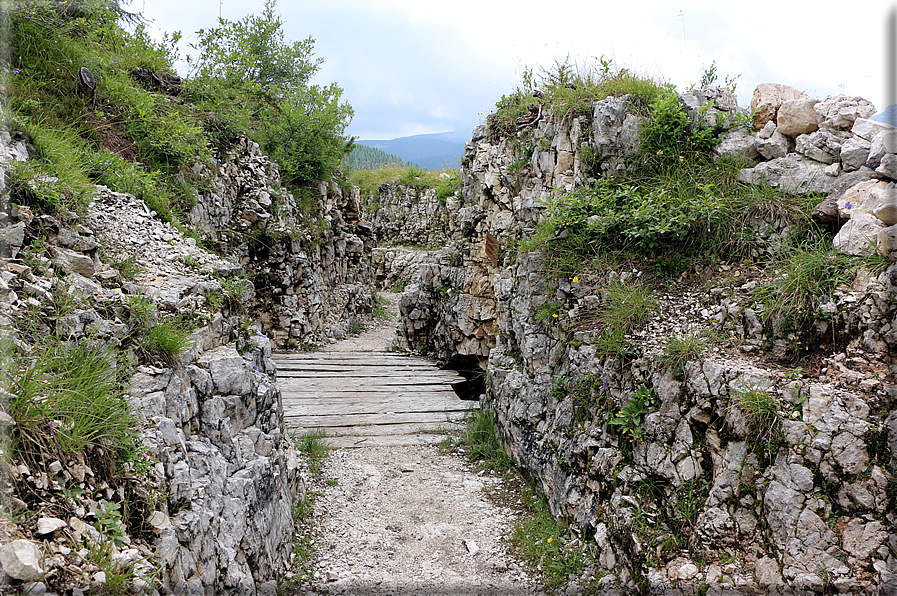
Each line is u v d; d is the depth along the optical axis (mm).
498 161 8961
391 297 24062
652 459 4227
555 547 4688
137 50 9141
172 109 8992
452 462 6898
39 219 3830
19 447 2375
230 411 4051
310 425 8023
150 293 4105
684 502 3865
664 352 4449
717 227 5281
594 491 4633
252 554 3705
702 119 6176
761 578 3326
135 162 6910
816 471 3354
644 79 7133
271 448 4633
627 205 5930
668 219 5391
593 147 6727
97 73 7375
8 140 4402
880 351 3611
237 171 11102
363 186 29906
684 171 6000
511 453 6652
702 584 3414
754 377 3809
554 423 5570
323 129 14875
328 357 12227
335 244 16172
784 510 3385
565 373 5559
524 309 6734
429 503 5785
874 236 4078
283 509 4633
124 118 7746
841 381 3605
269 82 15562
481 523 5355
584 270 5852
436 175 29266
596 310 5473
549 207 6441
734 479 3680
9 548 1969
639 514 4020
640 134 6383
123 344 3455
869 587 2988
